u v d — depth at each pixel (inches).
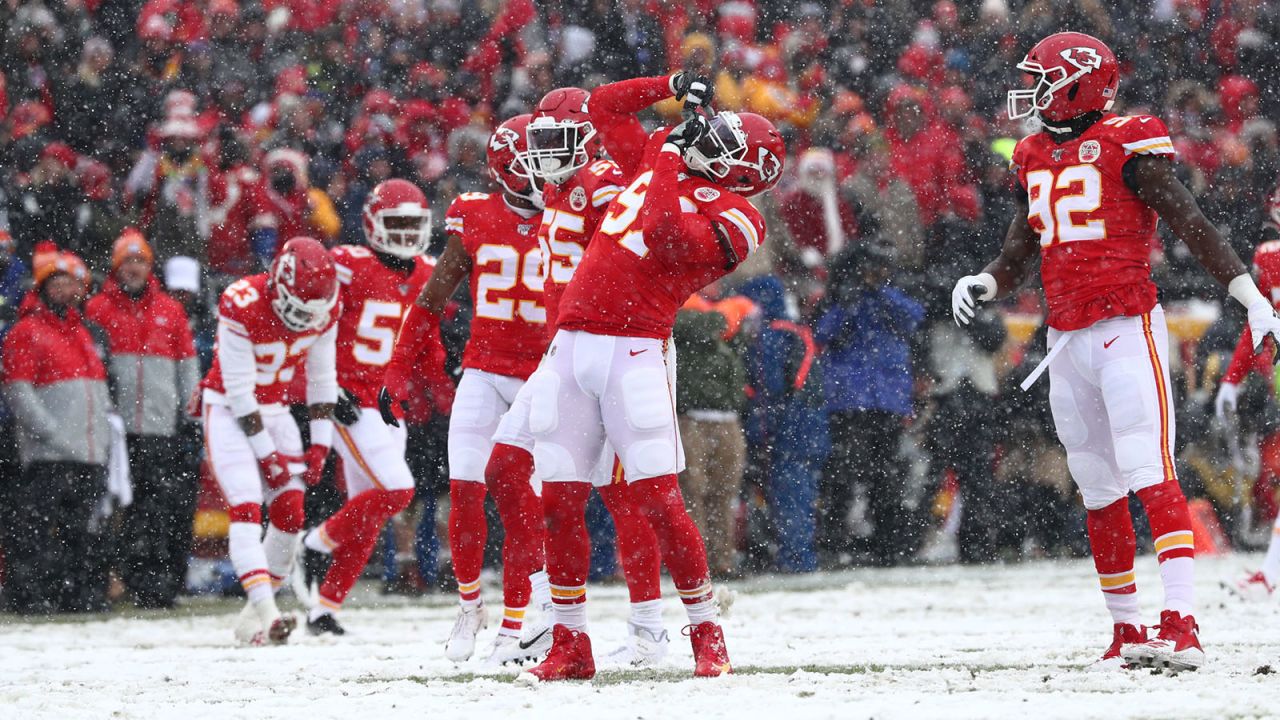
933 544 1905.8
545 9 2130.9
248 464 1259.2
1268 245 1373.0
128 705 780.0
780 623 1254.3
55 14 1935.3
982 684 770.8
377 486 1282.0
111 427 1567.4
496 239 1009.5
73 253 1691.7
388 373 1042.1
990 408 1859.0
